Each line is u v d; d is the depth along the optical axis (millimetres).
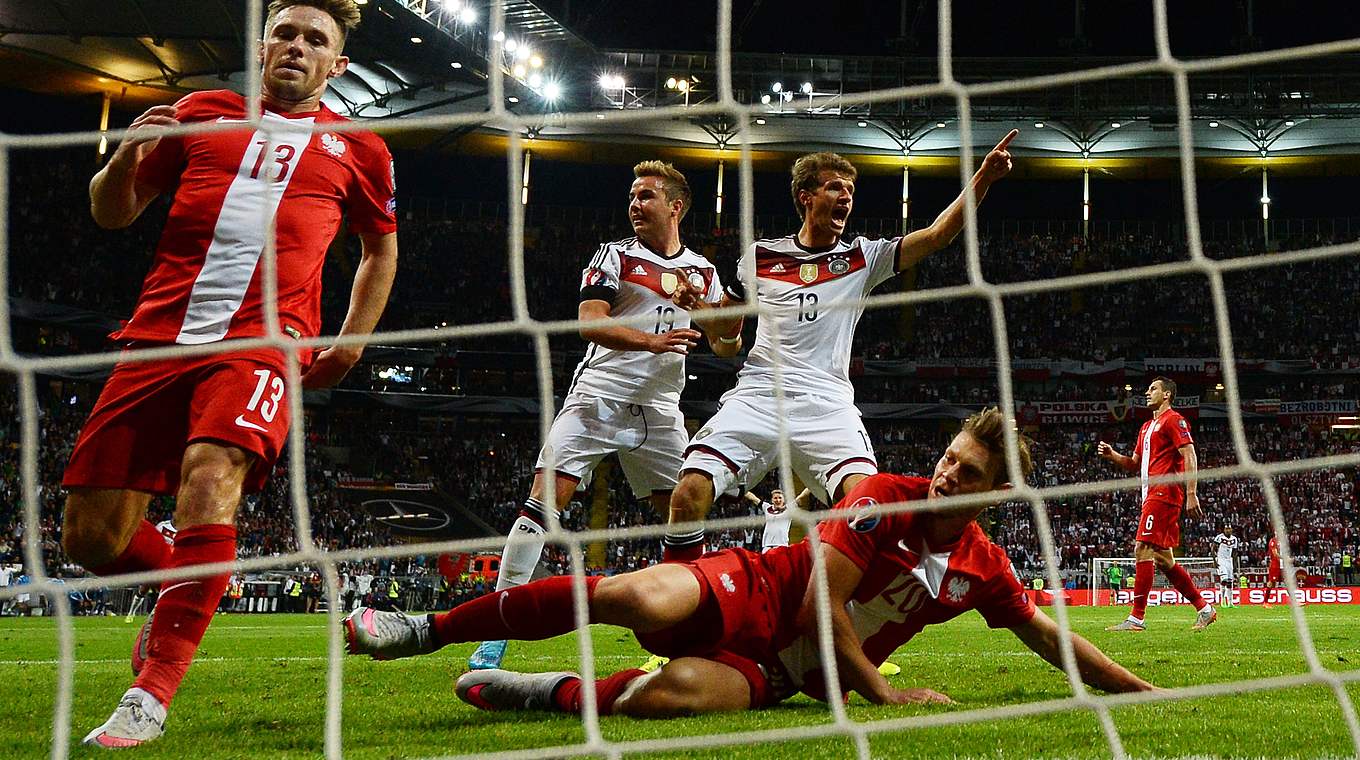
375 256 5426
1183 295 53219
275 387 4559
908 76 51562
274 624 20766
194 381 4570
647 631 4426
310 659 9289
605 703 4523
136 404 4586
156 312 4656
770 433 7137
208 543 4133
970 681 6441
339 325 49312
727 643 4609
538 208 56938
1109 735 3141
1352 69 49469
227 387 4430
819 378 7312
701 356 51281
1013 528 43531
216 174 4820
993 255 55469
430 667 7867
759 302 7418
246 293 4660
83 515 4625
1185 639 11039
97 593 28062
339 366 5312
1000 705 4906
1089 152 53031
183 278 4680
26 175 45938
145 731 3848
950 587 4797
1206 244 56062
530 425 52281
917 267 54969
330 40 5199
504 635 4426
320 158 5035
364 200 5277
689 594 4465
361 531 42375
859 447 7145
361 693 5781
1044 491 3619
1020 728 4172
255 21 3592
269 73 5094
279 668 7875
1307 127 50875
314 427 50062
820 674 4719
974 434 4645
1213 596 29828
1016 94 51312
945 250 55406
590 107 50906
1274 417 49281
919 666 7781
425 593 34625
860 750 2912
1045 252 55344
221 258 4688
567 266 54125
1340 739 3869
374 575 34406
